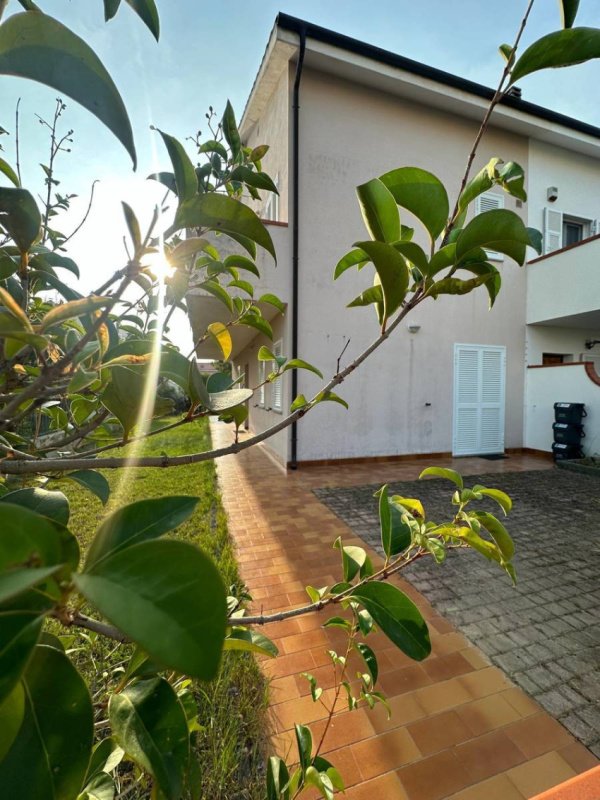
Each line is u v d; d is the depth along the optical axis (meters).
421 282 0.73
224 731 1.53
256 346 9.55
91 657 1.57
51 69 0.46
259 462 7.38
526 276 8.49
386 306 0.72
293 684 1.88
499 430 8.27
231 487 5.52
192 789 0.62
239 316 1.24
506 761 1.50
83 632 1.67
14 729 0.42
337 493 5.23
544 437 8.09
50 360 0.83
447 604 2.56
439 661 2.04
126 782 1.31
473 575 2.96
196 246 0.64
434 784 1.42
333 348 6.80
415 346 7.45
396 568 0.97
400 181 0.66
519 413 8.47
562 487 5.66
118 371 0.71
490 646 2.16
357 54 6.18
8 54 0.45
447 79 6.69
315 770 0.90
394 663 2.03
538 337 8.57
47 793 0.41
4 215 0.63
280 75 6.79
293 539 3.66
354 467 6.80
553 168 8.40
